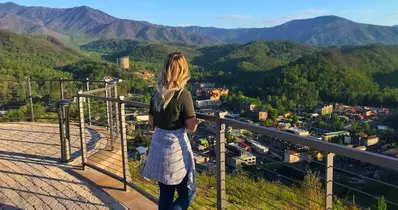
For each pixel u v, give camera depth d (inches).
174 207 90.2
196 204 178.1
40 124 326.3
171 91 86.2
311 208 164.4
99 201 142.4
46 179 169.9
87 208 136.3
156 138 90.5
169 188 94.0
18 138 263.9
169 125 88.1
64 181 166.6
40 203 141.8
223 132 100.6
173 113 86.9
